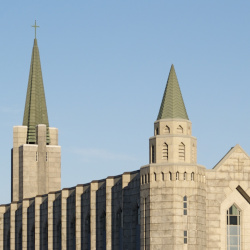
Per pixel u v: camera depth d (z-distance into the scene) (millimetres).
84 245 164000
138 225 149000
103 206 158875
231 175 146500
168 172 140000
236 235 145875
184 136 141750
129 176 151500
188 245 138750
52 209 176500
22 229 187750
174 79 146250
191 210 139500
